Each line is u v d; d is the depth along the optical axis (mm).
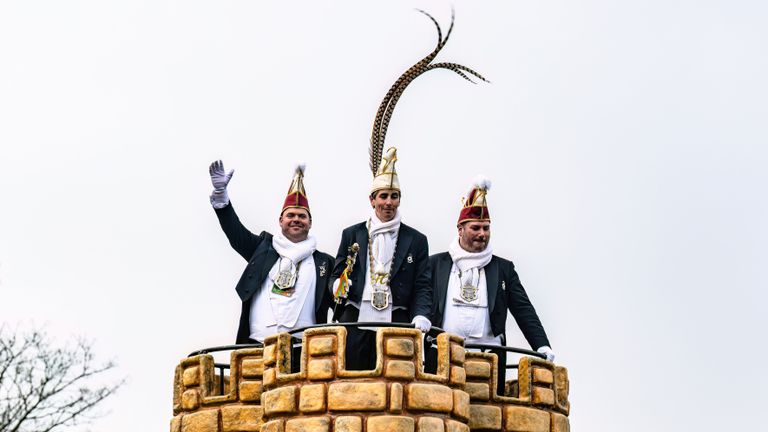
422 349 18750
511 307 21062
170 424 20234
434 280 20812
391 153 20562
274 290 20469
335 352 18672
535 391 19969
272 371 19078
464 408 18891
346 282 20078
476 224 20781
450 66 21922
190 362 20203
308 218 20781
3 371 23672
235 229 20766
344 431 18375
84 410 23906
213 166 20797
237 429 19641
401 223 20578
